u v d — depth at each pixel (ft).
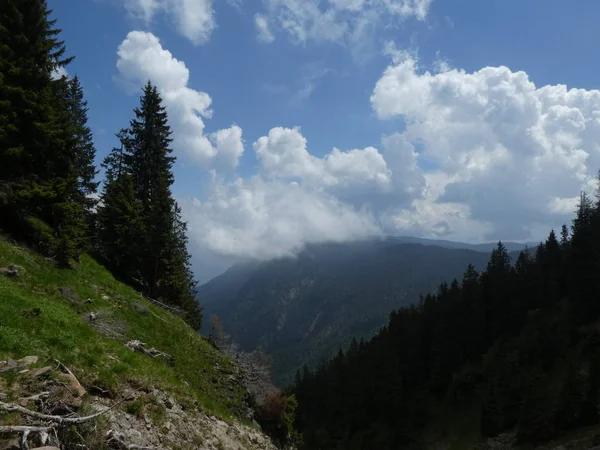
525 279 389.80
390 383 366.63
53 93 89.81
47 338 38.22
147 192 146.92
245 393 85.61
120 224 126.82
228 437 50.34
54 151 85.56
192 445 38.91
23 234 75.51
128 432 31.19
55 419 23.24
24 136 78.28
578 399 238.07
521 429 253.85
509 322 378.12
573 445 210.79
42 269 65.31
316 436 387.75
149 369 50.96
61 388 28.81
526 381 286.46
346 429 373.61
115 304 74.13
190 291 179.01
